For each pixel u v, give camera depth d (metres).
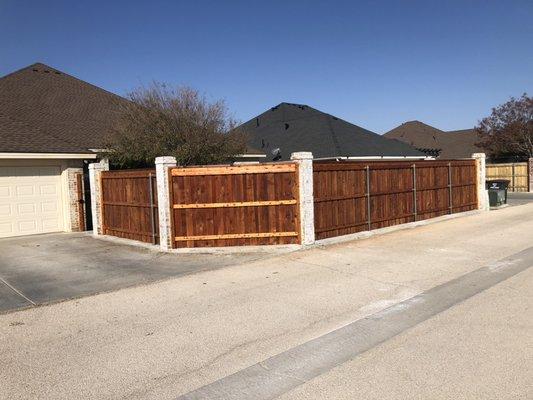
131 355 5.58
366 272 9.23
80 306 7.62
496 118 44.72
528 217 17.14
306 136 28.00
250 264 10.20
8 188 15.88
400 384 4.57
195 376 4.98
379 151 26.11
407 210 15.26
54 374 5.14
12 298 8.20
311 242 11.78
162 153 17.91
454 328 5.98
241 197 11.74
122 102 20.78
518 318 6.27
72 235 15.90
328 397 4.39
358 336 5.88
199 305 7.45
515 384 4.47
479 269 9.23
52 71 23.75
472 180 18.88
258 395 4.51
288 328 6.29
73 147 17.05
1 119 17.45
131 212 13.66
